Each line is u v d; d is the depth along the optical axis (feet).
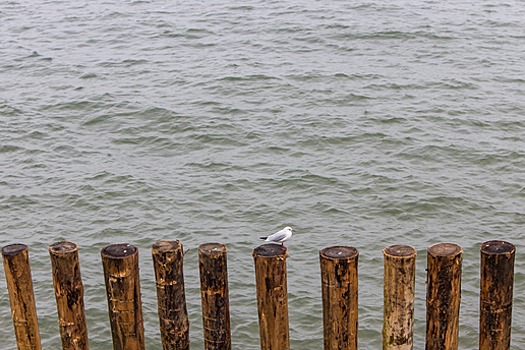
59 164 79.05
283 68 102.94
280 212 68.90
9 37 122.62
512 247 33.68
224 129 85.51
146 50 113.19
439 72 101.19
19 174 76.79
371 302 55.36
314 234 65.36
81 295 35.40
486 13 126.62
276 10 129.18
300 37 115.65
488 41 113.60
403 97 93.15
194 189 73.10
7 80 103.24
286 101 92.53
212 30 120.78
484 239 64.18
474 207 69.21
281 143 82.17
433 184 73.10
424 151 79.77
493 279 33.50
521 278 57.52
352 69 102.27
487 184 73.46
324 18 123.34
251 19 125.08
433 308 33.47
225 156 79.97
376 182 73.51
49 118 89.97
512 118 87.30
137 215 68.80
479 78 99.04
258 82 98.12
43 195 72.33
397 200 70.28
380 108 90.02
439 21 121.60
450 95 93.66
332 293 33.24
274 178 74.84
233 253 62.44
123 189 73.05
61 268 34.58
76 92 97.40
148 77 102.01
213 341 35.19
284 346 34.40
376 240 64.28
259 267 33.32
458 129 84.79
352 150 80.48
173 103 92.53
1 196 72.13
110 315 35.06
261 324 34.27
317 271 59.57
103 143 84.17
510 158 78.13
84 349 36.04
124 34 121.29
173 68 104.78
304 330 52.70
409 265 32.99
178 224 67.15
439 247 33.47
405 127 85.05
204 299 34.76
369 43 112.68
